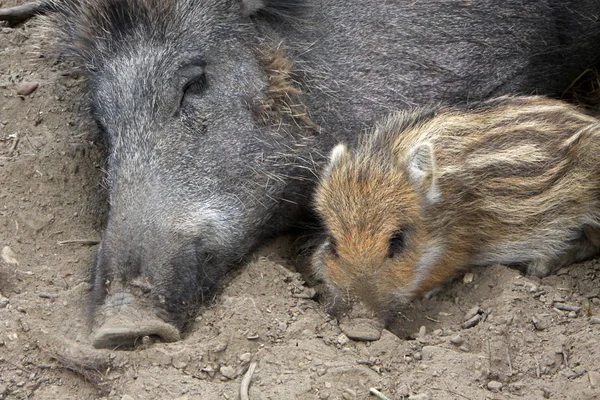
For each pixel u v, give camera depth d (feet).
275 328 28.63
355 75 34.86
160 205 30.17
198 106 31.68
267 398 25.70
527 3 36.88
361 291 29.43
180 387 26.11
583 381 26.68
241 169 32.17
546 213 33.12
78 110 38.52
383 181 30.58
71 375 27.45
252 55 33.04
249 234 32.50
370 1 35.65
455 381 26.55
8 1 43.83
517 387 26.71
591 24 38.70
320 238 33.30
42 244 33.58
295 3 33.81
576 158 33.37
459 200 31.78
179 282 29.55
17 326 28.58
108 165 32.24
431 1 36.01
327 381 26.45
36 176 35.63
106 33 32.19
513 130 33.30
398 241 30.30
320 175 33.19
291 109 33.32
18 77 40.11
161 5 31.81
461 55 35.99
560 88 39.93
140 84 31.32
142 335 27.68
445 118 33.24
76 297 30.04
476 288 31.65
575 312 29.71
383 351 27.91
